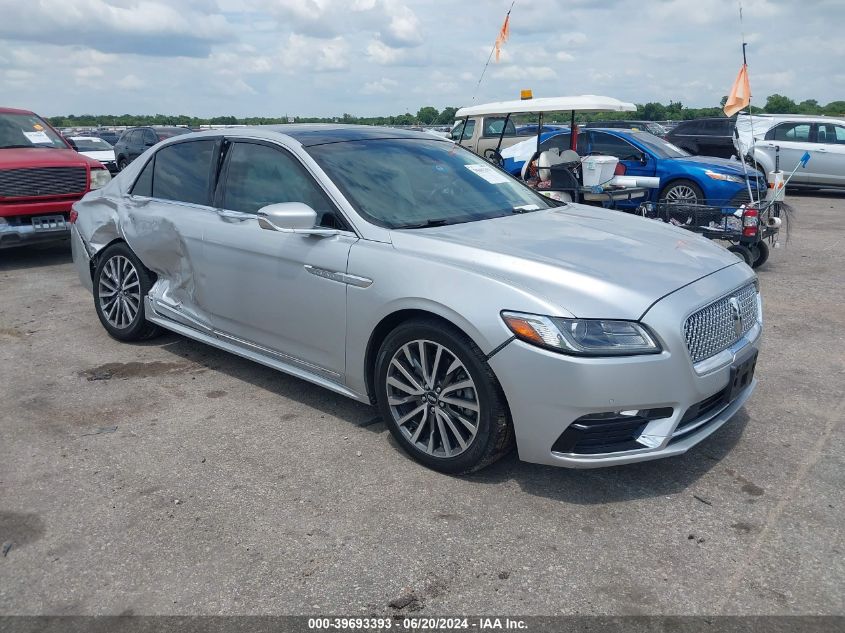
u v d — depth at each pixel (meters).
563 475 3.55
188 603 2.68
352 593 2.72
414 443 3.65
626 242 3.80
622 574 2.81
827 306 6.55
